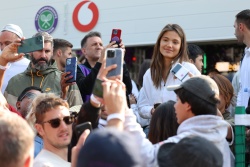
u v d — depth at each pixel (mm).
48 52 5117
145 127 5090
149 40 9266
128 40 9578
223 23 8375
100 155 1473
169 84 4660
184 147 2213
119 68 2629
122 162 1466
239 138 3619
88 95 5230
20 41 4293
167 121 3270
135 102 5711
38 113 3246
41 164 3057
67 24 10312
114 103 2416
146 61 6449
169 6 9023
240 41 5605
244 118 3619
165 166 2303
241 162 3596
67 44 6434
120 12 9648
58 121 3201
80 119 2994
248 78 5297
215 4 8469
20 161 1891
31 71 5074
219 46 9586
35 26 10820
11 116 2010
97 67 4992
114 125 2377
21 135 1905
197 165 2154
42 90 4941
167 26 4754
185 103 2857
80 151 1565
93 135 1553
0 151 1853
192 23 8727
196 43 9188
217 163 2168
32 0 10875
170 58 4711
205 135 2758
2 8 11383
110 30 9773
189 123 2805
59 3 10438
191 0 8734
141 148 2629
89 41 5875
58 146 3213
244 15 5520
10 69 5684
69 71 4598
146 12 9320
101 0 9875
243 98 5281
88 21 10008
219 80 4324
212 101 2836
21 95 4391
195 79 2883
